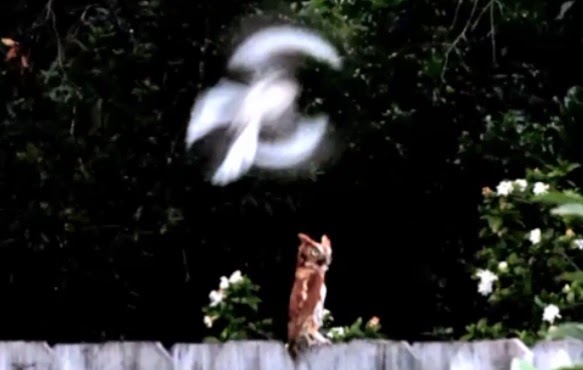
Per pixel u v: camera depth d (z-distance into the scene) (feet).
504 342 14.79
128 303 41.19
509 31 41.14
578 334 11.93
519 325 25.40
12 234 40.50
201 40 42.14
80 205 40.88
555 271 25.52
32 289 40.83
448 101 40.68
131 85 41.83
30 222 40.45
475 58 41.01
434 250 40.81
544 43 41.37
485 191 26.91
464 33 40.24
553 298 24.45
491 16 39.99
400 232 40.96
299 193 40.98
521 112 40.09
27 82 41.32
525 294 25.39
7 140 40.98
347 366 15.79
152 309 41.27
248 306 26.23
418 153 40.68
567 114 35.42
